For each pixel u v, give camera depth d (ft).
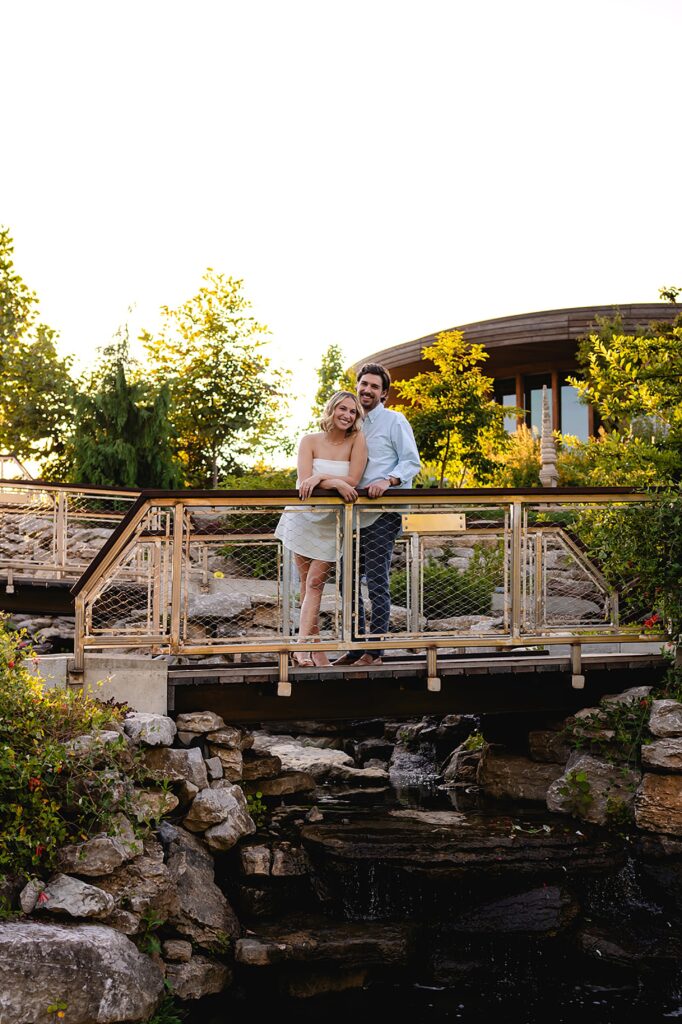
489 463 54.08
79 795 18.31
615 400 37.14
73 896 16.96
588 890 21.09
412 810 23.70
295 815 22.66
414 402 56.85
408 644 22.26
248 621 33.99
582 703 24.48
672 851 21.18
